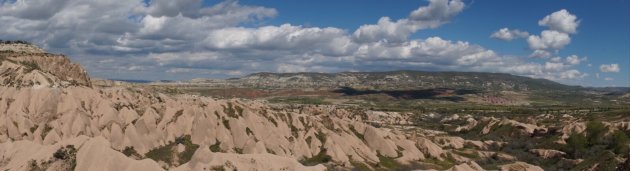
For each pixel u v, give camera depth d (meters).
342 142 154.75
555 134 195.50
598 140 172.88
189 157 130.25
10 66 148.88
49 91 138.38
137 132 133.50
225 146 141.00
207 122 145.25
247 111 155.00
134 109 150.12
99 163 84.25
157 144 135.12
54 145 89.88
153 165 85.62
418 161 156.12
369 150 156.88
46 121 131.62
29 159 87.31
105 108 140.75
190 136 143.00
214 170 84.44
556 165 156.12
